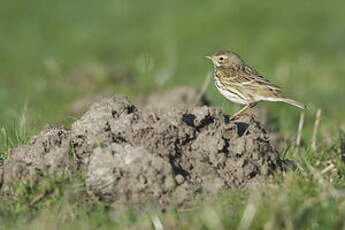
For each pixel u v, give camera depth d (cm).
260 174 1107
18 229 971
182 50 2831
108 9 3319
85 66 2467
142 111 1161
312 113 1814
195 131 1116
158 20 3144
